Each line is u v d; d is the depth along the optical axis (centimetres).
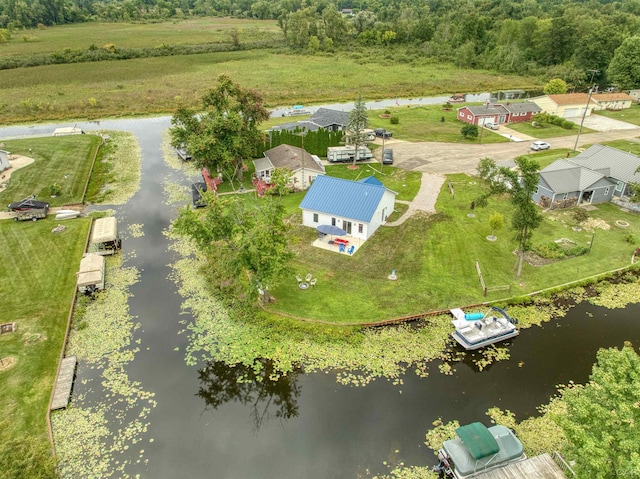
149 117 8838
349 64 13338
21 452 1867
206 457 2358
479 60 13062
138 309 3450
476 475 2119
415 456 2334
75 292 3547
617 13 13375
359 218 4103
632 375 1842
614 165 5047
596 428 1806
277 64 13225
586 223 4469
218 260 3969
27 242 4225
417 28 15175
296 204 4975
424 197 5078
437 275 3697
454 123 8119
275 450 2389
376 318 3241
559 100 8188
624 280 3697
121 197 5353
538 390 2711
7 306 3381
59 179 5641
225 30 18988
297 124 7125
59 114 8812
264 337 3141
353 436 2450
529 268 3794
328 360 2948
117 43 15550
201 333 3216
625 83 9631
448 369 2873
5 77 11244
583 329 3198
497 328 3097
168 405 2667
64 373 2805
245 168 6000
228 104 5484
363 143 6309
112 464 2312
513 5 16600
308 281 3612
